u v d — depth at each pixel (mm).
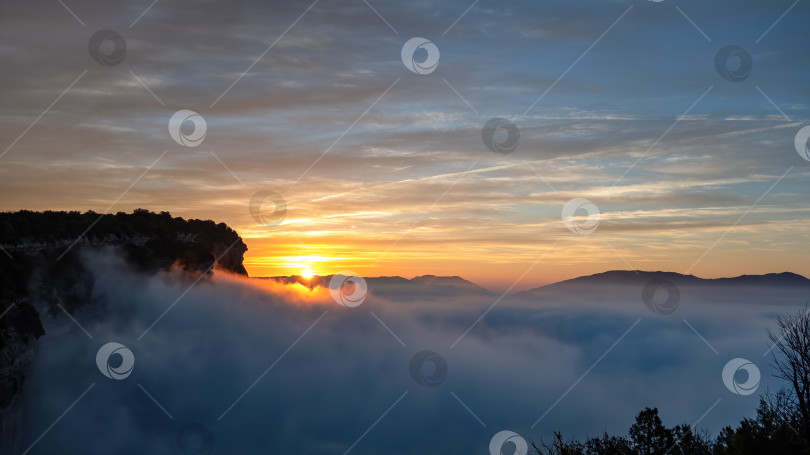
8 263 84812
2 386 73125
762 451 14172
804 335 14898
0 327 74500
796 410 14664
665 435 16781
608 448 16953
